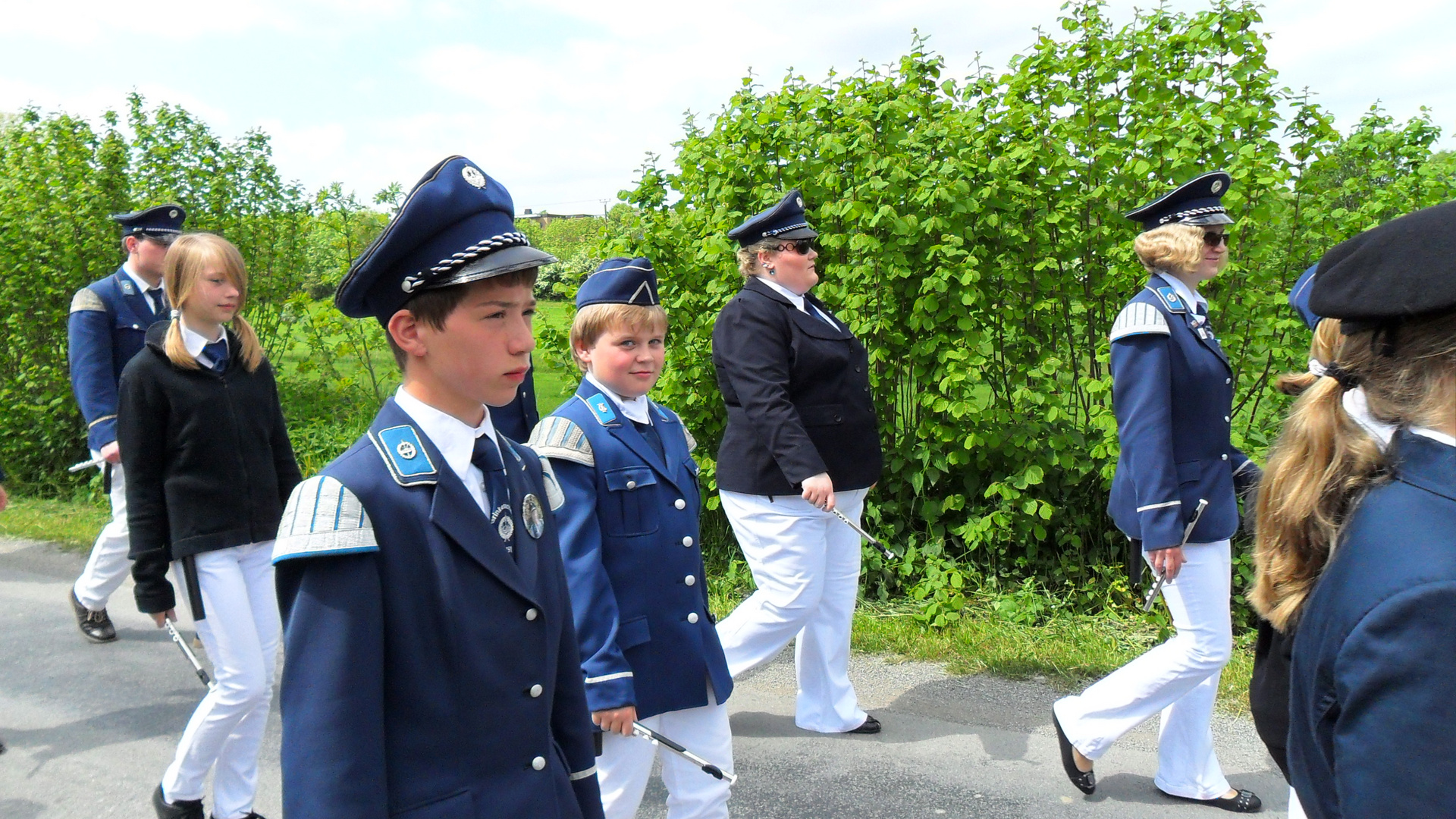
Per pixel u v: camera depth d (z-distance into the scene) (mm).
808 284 4098
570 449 2660
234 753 3350
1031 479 5188
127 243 5164
